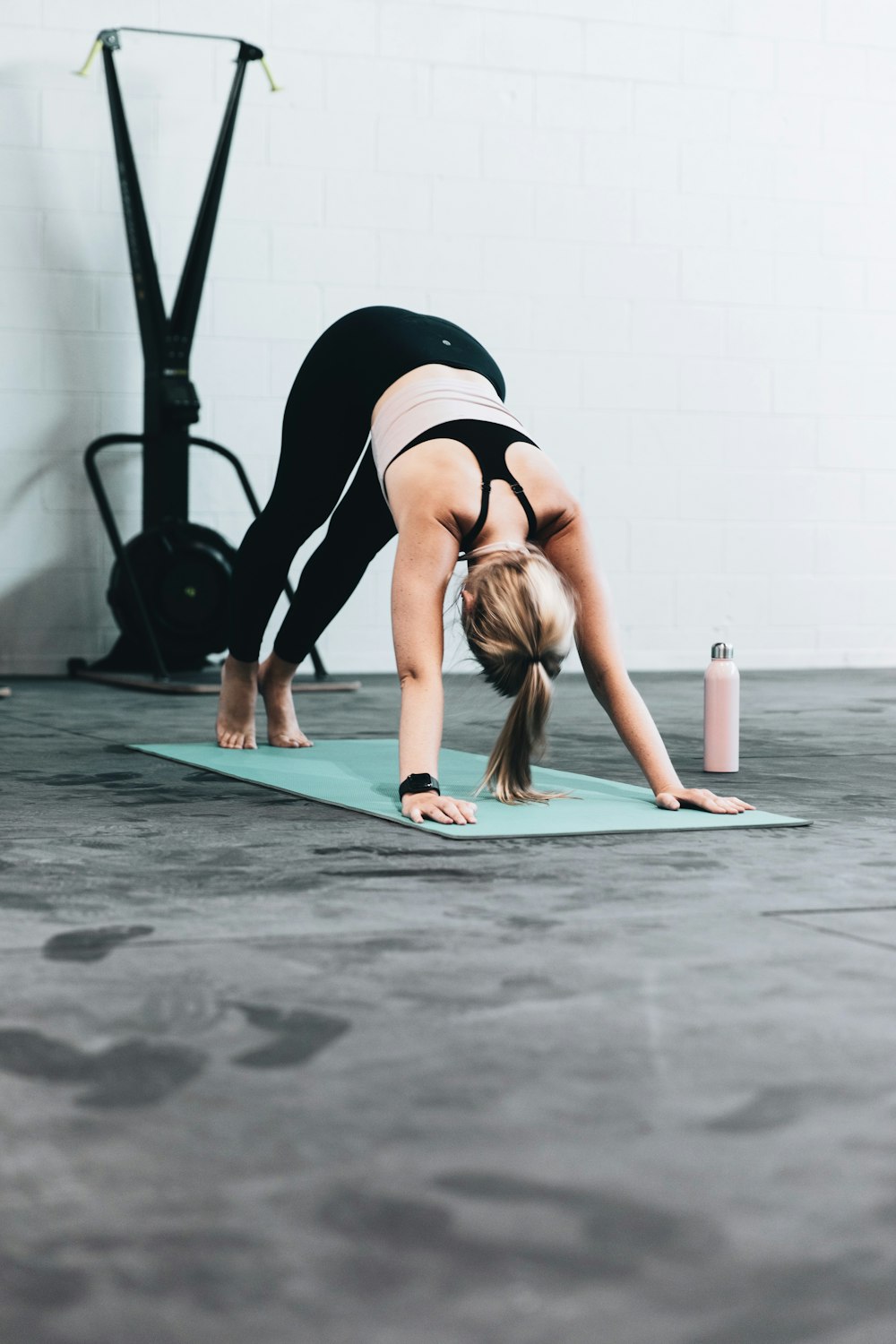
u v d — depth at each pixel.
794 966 1.58
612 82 6.73
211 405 6.36
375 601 6.54
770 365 6.98
